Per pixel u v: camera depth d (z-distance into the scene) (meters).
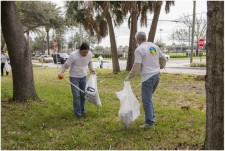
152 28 20.03
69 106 9.07
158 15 20.02
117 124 7.21
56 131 6.87
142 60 6.63
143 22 21.50
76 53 7.73
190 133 6.57
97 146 5.94
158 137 6.34
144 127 6.81
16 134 6.59
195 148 5.72
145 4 20.73
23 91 9.70
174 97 10.98
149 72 6.64
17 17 9.65
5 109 8.73
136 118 7.45
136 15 20.55
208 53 5.01
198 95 11.36
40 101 9.79
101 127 7.07
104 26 22.19
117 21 22.83
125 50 73.06
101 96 10.96
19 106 9.09
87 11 21.72
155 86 6.88
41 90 12.14
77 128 7.05
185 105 9.18
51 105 9.29
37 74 22.45
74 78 7.88
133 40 20.98
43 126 7.23
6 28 9.48
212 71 4.99
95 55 70.12
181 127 6.94
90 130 6.88
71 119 7.78
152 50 6.65
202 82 15.67
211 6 4.88
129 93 6.80
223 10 4.87
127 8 20.17
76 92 7.89
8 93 11.10
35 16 39.34
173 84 15.00
